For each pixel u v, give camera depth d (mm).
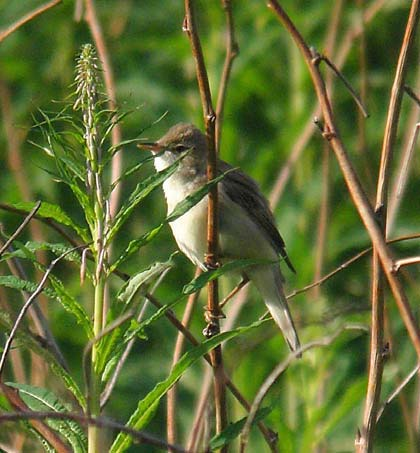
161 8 15969
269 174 13148
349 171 6609
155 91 14320
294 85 13242
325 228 10266
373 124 14531
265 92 13648
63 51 15180
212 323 8266
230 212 11188
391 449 12148
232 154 13016
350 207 13078
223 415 6922
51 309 13203
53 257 13180
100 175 6543
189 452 5684
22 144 14406
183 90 14500
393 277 6238
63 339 13156
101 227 6570
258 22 13625
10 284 6535
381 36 15148
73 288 12898
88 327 6562
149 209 14328
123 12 15625
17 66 14836
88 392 5801
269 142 13828
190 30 7043
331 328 9656
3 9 15734
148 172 14117
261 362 10508
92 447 6453
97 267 6578
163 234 14062
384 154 6828
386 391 9742
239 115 13891
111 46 15008
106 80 8891
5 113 11734
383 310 6758
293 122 13055
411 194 13922
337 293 13062
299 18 13867
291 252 12250
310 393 9734
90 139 6504
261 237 11250
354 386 8547
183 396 12523
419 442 7469
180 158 6648
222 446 6527
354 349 11344
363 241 12922
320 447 9219
